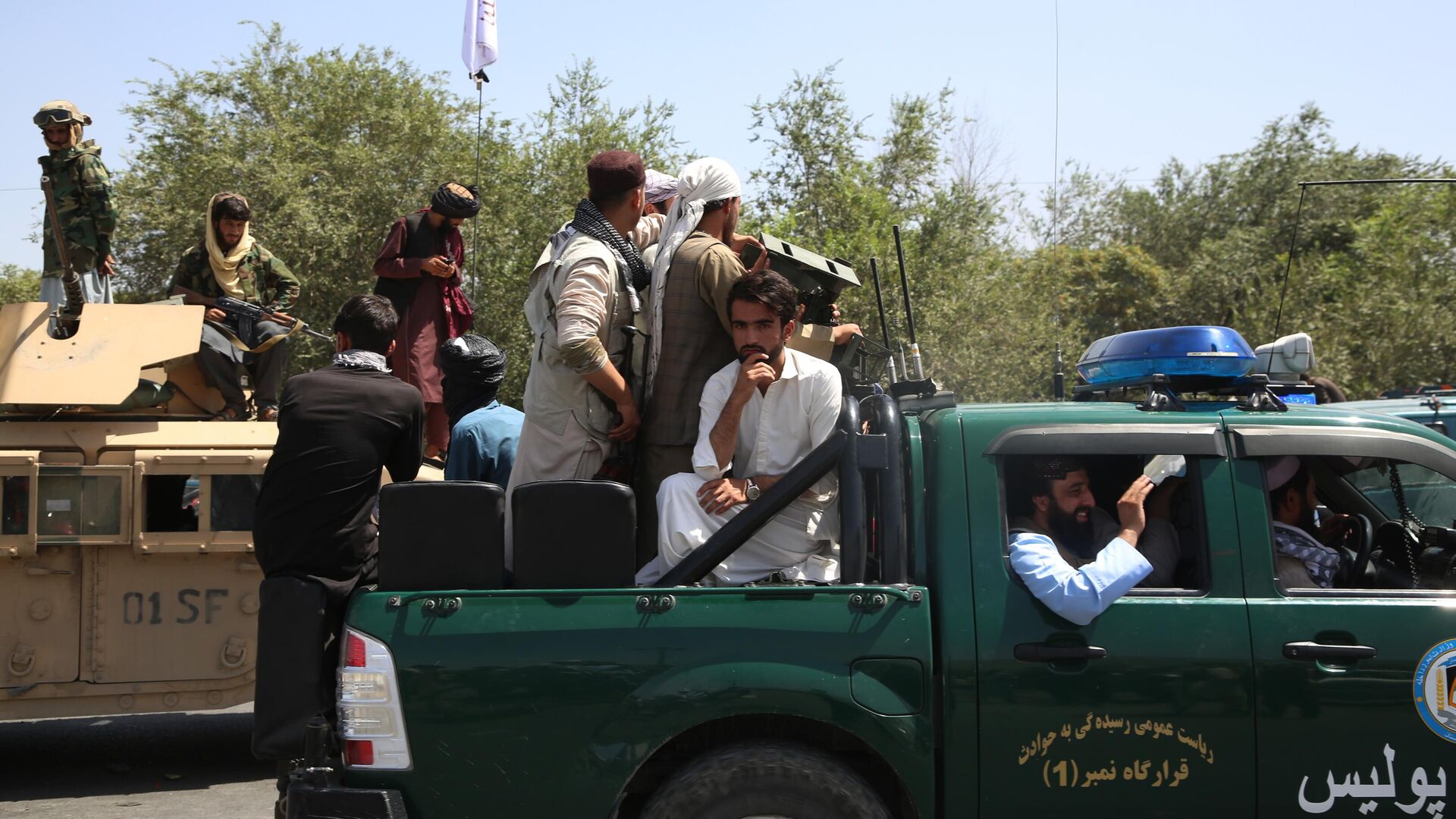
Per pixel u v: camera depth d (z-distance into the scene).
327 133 21.75
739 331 3.88
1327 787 3.56
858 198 18.25
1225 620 3.58
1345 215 35.84
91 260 6.85
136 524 5.66
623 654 3.47
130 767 6.35
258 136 20.83
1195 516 3.70
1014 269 20.83
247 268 7.37
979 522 3.66
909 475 3.74
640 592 3.52
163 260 21.31
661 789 3.48
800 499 3.92
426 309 8.01
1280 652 3.56
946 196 19.11
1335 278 23.70
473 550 3.59
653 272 4.28
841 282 5.24
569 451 4.29
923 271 18.31
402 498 3.58
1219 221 39.00
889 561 3.62
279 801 3.76
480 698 3.45
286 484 3.83
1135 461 4.14
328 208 20.41
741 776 3.45
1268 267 32.47
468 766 3.45
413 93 21.98
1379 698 3.56
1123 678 3.54
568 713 3.46
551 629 3.48
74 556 5.69
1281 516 4.14
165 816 5.49
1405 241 22.88
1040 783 3.54
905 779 3.48
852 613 3.52
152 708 5.75
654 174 5.89
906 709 3.49
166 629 5.76
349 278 20.91
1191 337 4.04
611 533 3.58
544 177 19.94
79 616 5.69
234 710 7.87
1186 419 3.76
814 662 3.48
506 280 19.78
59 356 5.89
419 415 4.19
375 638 3.47
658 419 4.16
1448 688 3.58
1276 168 38.00
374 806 3.40
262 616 3.75
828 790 3.45
